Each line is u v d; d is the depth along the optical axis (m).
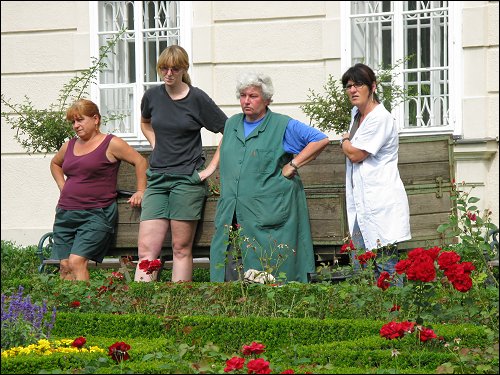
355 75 10.84
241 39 16.89
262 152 11.09
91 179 12.30
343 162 12.08
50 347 8.82
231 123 11.37
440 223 11.86
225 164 11.27
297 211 11.21
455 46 15.83
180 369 7.84
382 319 9.59
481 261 10.34
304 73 16.58
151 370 7.93
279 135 11.15
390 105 14.57
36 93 17.97
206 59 17.02
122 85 17.45
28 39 18.00
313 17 16.53
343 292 9.75
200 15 17.09
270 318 9.44
